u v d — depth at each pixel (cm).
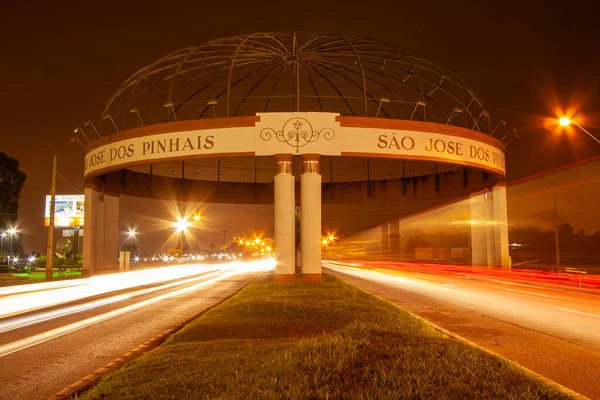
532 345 1000
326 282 2322
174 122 2566
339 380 558
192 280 3503
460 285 2711
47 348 1044
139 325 1372
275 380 576
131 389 616
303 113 2459
